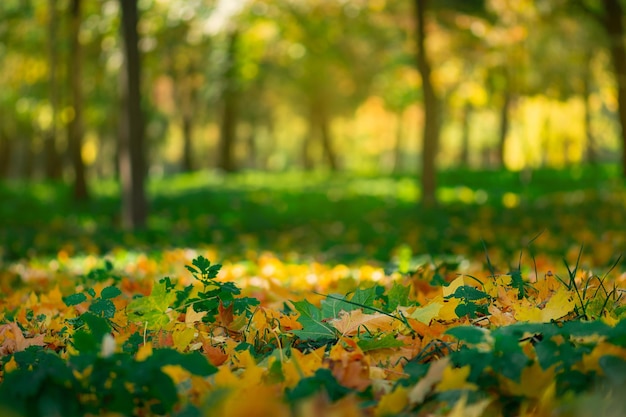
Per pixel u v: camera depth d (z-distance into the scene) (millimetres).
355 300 3678
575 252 8125
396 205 23812
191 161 42156
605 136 48688
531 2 24062
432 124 22438
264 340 3506
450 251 7965
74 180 26172
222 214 22688
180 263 7922
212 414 2176
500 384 2422
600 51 24938
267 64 39250
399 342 3006
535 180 28703
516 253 8969
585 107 37562
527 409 2389
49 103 26766
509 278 4027
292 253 11258
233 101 40938
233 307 3777
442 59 30031
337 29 28859
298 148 72688
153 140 46812
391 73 35938
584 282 4297
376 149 63406
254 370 2570
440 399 2328
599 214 17672
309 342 3377
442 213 20188
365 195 27188
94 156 48344
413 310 3490
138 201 18188
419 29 22109
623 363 2285
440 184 29016
